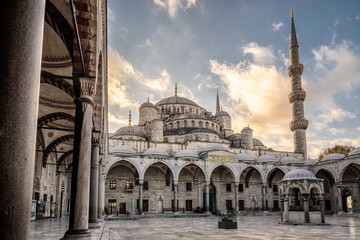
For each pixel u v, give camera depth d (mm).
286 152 63969
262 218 41188
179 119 62000
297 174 29922
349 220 34875
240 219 39062
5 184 3150
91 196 16688
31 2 3617
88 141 10508
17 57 3398
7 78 3316
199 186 53031
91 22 10258
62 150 33125
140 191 44406
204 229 25094
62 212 36719
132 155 45250
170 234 21328
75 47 10344
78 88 10586
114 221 36062
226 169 55219
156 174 51031
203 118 62312
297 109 65000
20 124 3332
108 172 47594
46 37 13367
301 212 29188
